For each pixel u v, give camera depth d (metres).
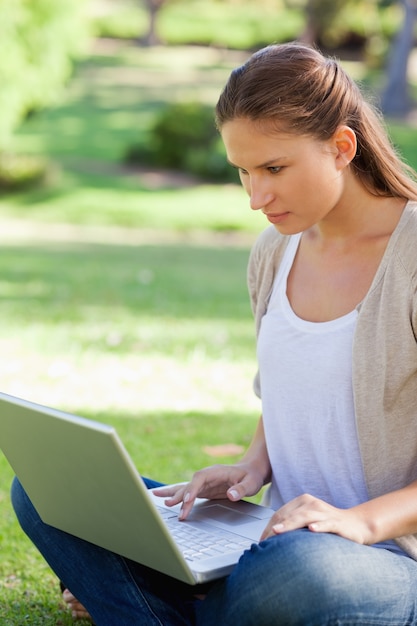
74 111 37.00
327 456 2.70
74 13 21.16
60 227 19.73
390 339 2.56
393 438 2.59
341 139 2.53
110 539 2.61
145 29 55.28
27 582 3.65
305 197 2.53
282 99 2.45
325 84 2.51
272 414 2.81
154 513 2.30
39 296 10.35
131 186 24.55
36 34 20.83
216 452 5.05
